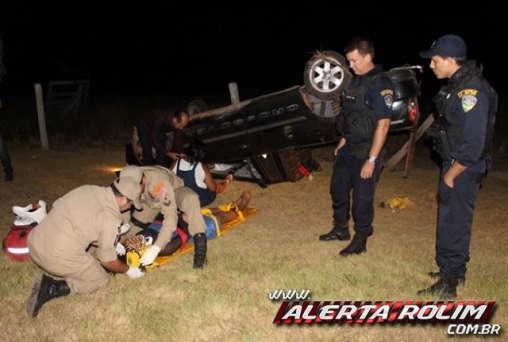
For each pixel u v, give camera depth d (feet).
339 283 15.38
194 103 27.04
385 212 22.52
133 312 13.76
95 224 14.05
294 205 23.56
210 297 14.52
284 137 23.27
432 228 20.57
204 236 16.51
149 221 17.47
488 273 16.19
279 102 23.04
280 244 18.86
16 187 26.37
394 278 15.83
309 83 21.13
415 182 27.09
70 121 47.32
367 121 16.20
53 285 14.17
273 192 25.45
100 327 13.20
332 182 18.34
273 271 16.31
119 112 49.52
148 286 15.23
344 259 17.24
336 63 20.56
